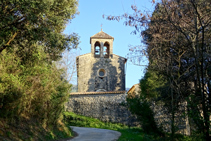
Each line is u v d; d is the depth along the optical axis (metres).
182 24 8.52
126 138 14.33
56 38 9.42
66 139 14.32
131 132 20.19
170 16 8.45
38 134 12.11
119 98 28.33
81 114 28.56
